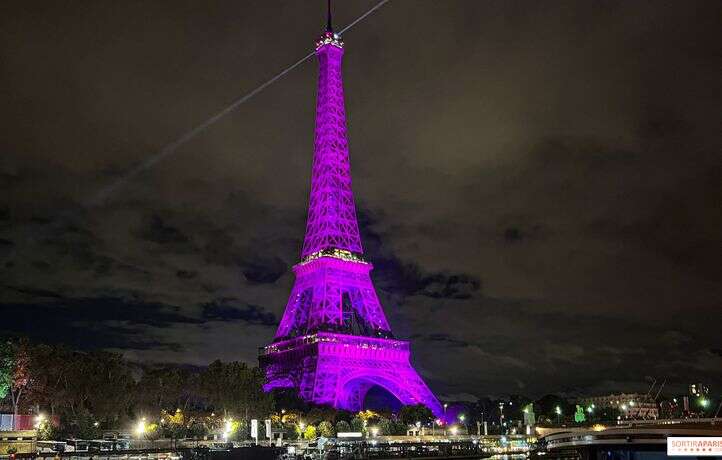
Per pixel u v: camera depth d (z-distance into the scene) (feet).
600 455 319.27
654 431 282.15
